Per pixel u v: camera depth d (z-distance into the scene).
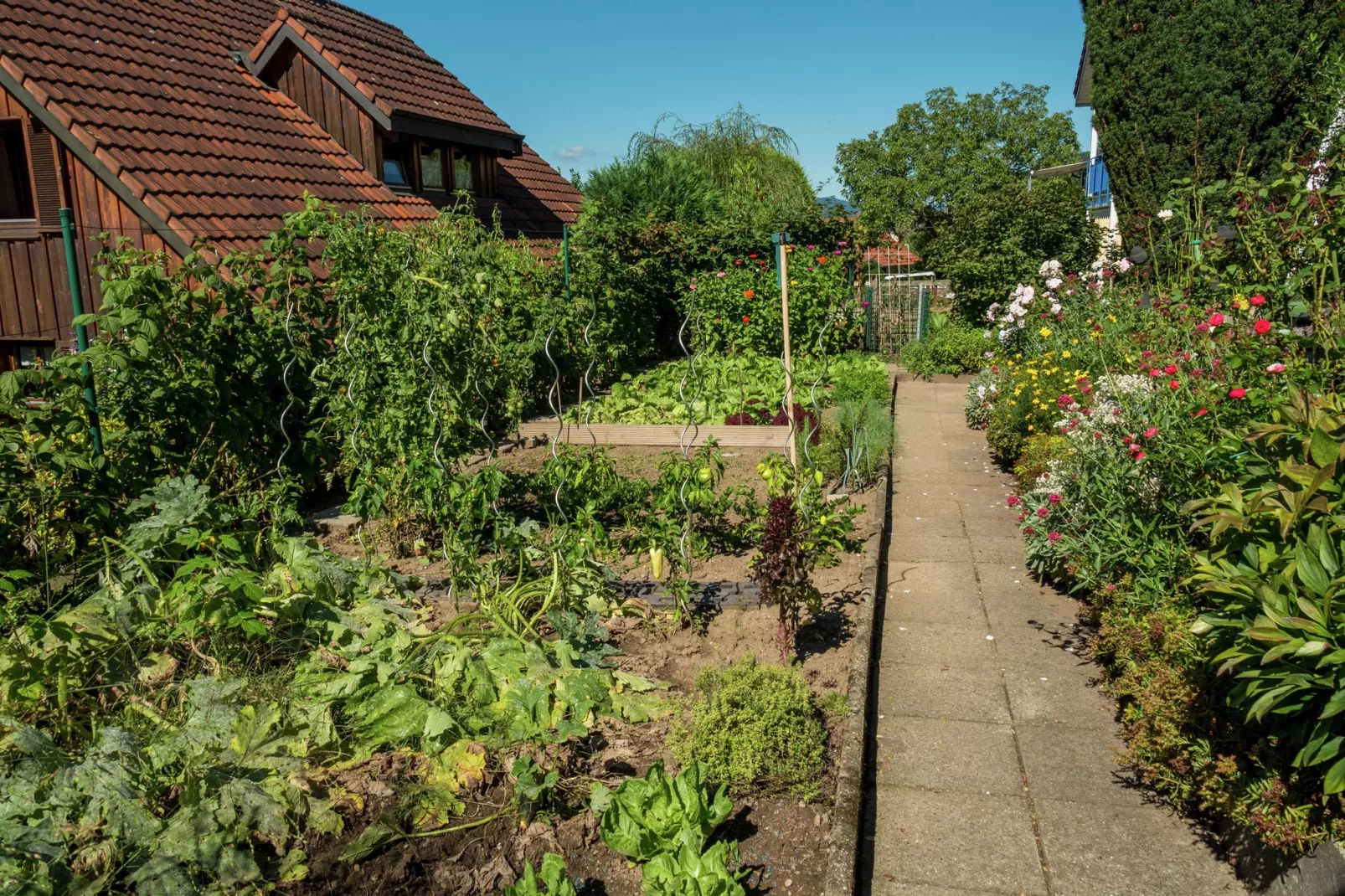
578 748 3.80
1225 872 3.34
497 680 4.00
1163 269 8.74
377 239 6.69
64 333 9.99
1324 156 5.89
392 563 5.86
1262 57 10.84
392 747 3.65
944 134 53.03
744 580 5.52
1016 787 3.87
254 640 4.10
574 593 4.77
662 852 3.09
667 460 7.36
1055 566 5.82
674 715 4.00
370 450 6.20
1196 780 3.56
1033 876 3.34
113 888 2.87
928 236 28.47
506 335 8.87
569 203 19.17
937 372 15.80
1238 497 3.22
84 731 3.47
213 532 4.68
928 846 3.52
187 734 3.33
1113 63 11.97
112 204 9.69
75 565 4.84
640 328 14.45
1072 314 10.08
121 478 5.43
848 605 5.33
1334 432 3.03
